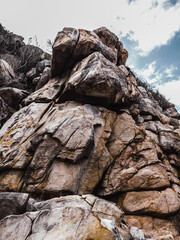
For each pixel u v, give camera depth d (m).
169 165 9.55
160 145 10.58
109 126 8.22
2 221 3.12
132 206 6.21
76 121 7.11
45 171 5.92
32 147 6.38
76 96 8.70
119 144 7.96
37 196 5.58
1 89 11.06
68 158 6.19
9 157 6.25
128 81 10.70
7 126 8.19
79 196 4.72
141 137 8.31
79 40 9.72
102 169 6.84
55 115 7.58
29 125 7.55
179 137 11.34
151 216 6.11
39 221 3.08
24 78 15.65
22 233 2.92
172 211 6.14
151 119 12.89
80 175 6.31
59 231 2.81
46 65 14.24
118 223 4.16
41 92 9.66
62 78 10.54
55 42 9.92
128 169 7.19
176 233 5.59
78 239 2.61
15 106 11.21
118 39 15.41
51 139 6.50
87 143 6.55
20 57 17.75
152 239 4.77
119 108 9.64
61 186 5.69
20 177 5.90
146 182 6.89
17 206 3.60
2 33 20.27
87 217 2.95
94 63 8.53
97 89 8.06
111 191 6.59
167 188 6.99
